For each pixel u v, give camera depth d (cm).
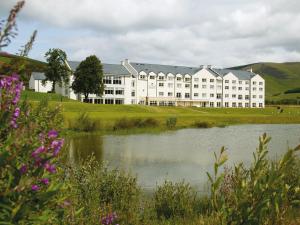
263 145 396
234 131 5956
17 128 359
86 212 735
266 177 382
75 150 3291
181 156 3109
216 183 394
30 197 317
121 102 12350
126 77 12381
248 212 377
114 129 5309
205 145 3969
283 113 11375
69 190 506
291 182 747
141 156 3069
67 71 9800
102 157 2944
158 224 1005
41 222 333
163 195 1220
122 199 1035
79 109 7888
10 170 314
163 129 5900
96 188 1024
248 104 14912
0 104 346
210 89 14075
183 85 13588
